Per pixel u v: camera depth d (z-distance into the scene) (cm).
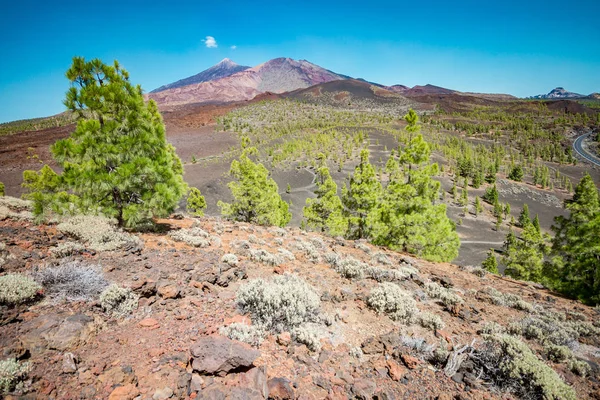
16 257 614
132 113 999
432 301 879
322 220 3064
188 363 421
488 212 11525
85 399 329
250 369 410
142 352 427
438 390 473
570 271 1953
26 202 1275
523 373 512
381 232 1984
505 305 970
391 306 716
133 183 1001
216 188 10962
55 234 830
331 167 14412
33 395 319
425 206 1917
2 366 325
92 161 938
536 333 743
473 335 684
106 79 1011
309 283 819
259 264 912
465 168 15350
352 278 934
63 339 397
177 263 760
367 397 421
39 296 493
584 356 695
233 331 495
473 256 7831
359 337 598
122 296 533
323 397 412
